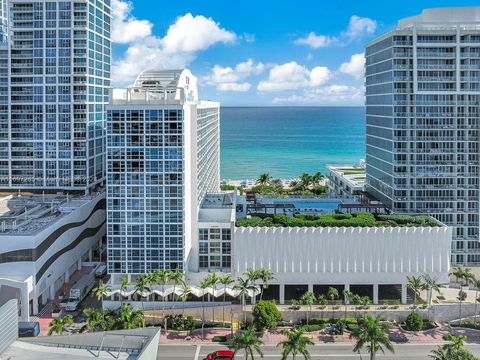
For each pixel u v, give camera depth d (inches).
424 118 5521.7
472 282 4766.2
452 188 5556.1
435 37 5487.2
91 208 6023.6
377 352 3887.8
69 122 6712.6
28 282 4320.9
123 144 4483.3
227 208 5177.2
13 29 6633.9
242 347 3425.2
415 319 4249.5
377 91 6131.9
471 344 4037.9
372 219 4945.9
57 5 6614.2
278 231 4635.8
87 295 4953.3
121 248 4591.5
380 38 5910.4
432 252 4699.8
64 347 2753.4
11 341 2768.2
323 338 4146.2
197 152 4869.6
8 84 6688.0
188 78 5620.1
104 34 7386.8
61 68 6673.2
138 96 4613.7
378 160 6141.7
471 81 5472.4
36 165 6786.4
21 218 5064.0
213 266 4896.7
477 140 5521.7
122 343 2723.9
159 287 4554.6
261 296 4717.0
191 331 4217.5
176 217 4542.3
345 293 4461.1
